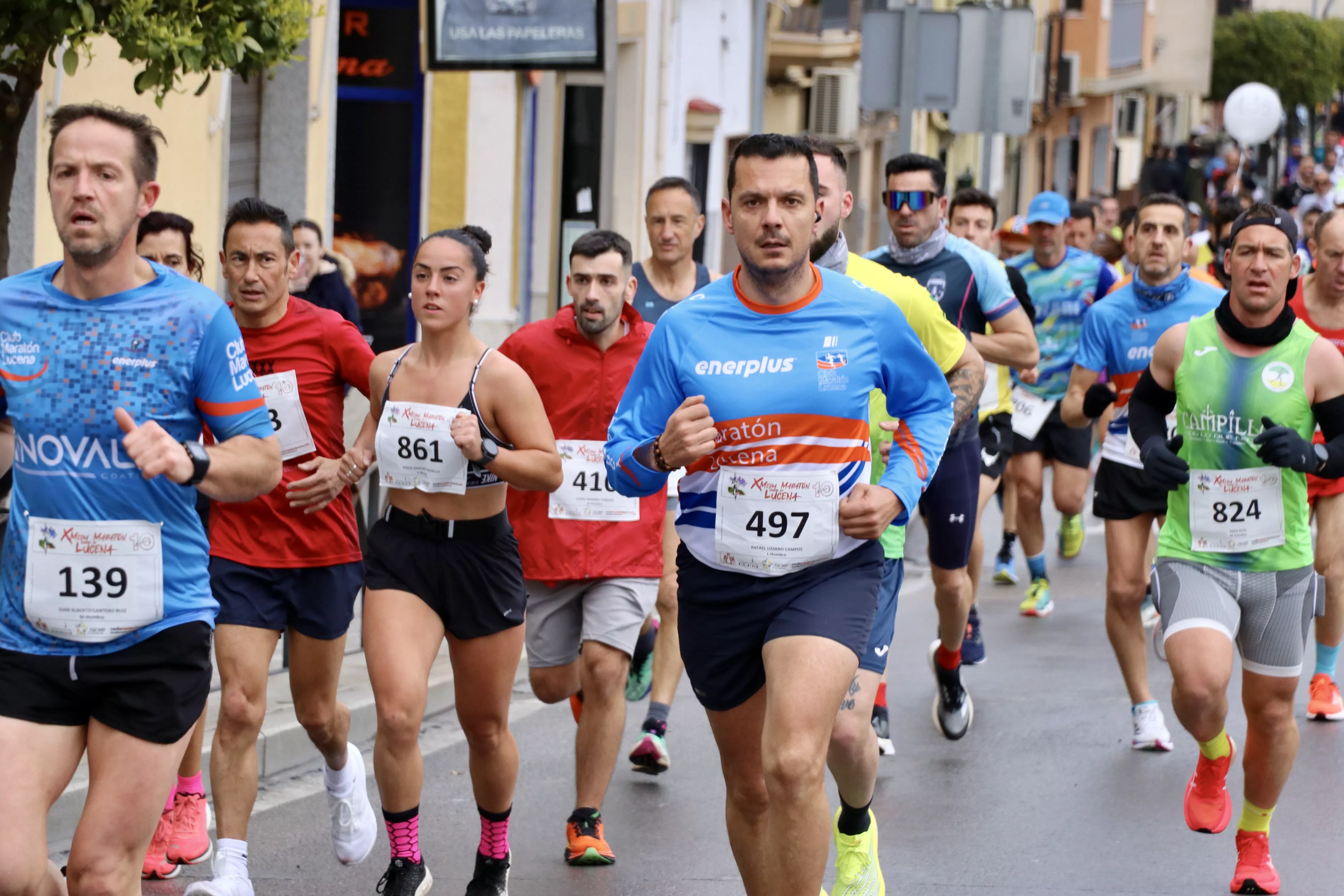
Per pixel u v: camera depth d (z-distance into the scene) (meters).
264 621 16.19
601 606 18.72
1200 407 16.97
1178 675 16.67
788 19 94.38
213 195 35.94
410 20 52.59
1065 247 33.81
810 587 13.20
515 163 55.59
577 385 19.20
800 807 12.52
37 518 11.84
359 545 16.91
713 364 13.22
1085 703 25.28
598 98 56.88
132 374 11.73
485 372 15.76
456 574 15.78
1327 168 146.38
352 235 53.16
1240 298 16.81
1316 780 21.05
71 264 11.80
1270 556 16.84
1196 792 17.39
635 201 69.56
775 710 12.71
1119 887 17.00
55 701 11.86
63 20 17.59
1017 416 31.38
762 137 13.12
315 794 20.30
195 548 12.18
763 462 13.15
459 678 16.12
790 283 13.22
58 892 11.91
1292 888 16.95
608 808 19.92
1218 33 167.00
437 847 18.39
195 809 17.59
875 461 17.23
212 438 16.73
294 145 40.50
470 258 15.82
